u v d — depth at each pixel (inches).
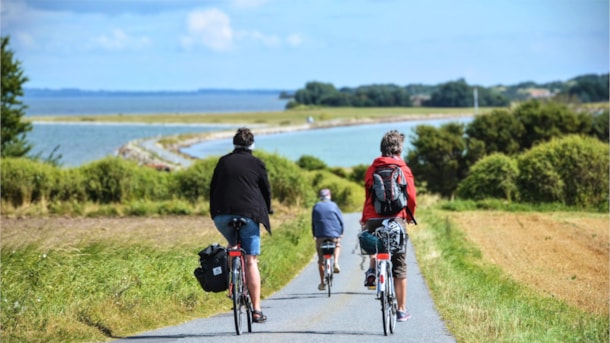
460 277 1332.4
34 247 1256.2
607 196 3366.1
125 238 1717.5
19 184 2815.0
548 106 5684.1
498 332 765.9
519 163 3499.0
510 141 5433.1
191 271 1109.1
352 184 4200.3
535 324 911.0
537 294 1362.0
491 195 3503.9
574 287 1512.1
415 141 5285.4
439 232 2215.8
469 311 878.4
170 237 1846.7
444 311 924.6
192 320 881.5
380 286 689.0
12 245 1274.6
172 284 1010.7
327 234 1196.5
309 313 949.2
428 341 710.5
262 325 823.1
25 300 821.2
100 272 1007.0
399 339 721.0
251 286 724.7
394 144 705.6
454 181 5265.8
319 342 701.3
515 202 3437.5
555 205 3316.9
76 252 1172.5
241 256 709.3
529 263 1843.0
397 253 709.9
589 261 1888.5
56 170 2994.6
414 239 1936.5
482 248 2090.3
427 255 1620.3
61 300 864.3
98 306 840.3
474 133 5497.1
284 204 3080.7
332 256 1187.3
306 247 1881.2
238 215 685.3
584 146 3415.4
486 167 3521.2
